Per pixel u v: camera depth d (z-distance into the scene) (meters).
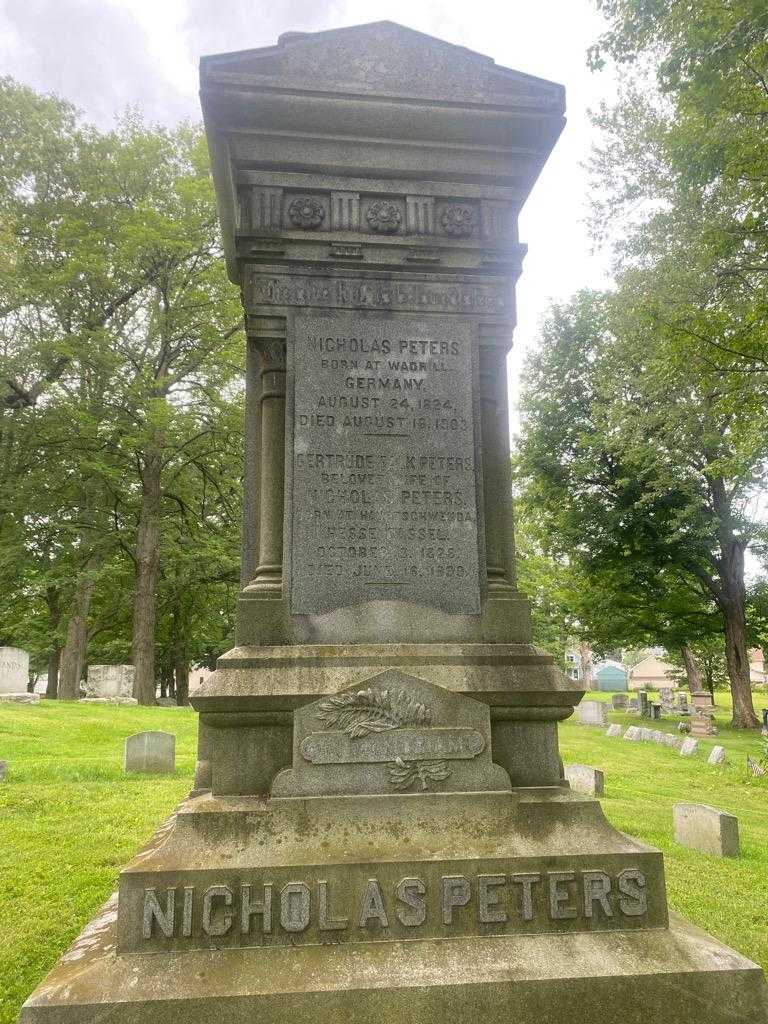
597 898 3.72
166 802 10.08
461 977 3.32
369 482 4.78
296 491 4.71
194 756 14.76
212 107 4.80
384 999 3.22
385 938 3.53
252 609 4.53
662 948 3.57
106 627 36.84
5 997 4.40
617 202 17.94
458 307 5.09
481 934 3.60
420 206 5.12
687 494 27.19
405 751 4.05
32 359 25.48
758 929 5.95
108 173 28.03
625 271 17.66
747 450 16.75
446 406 4.95
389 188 5.11
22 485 25.81
